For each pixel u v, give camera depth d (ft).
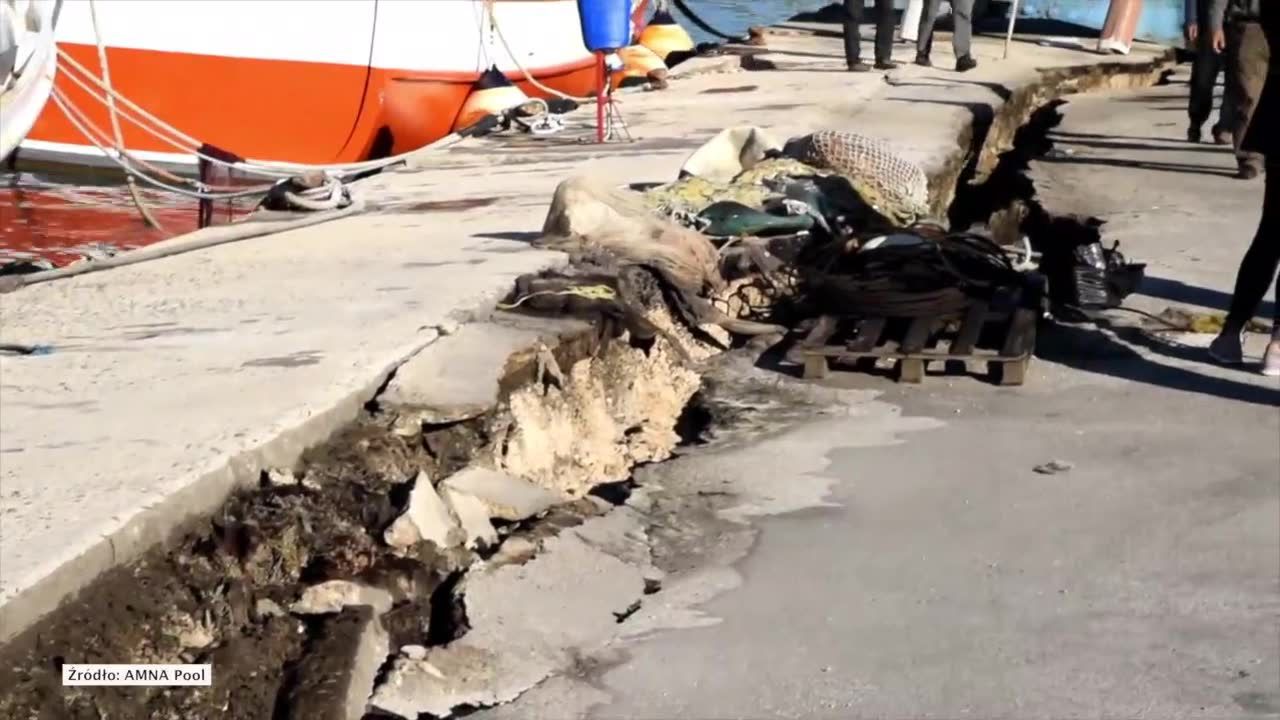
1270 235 24.91
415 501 17.22
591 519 19.22
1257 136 24.47
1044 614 16.67
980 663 15.55
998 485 20.66
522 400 21.84
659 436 24.02
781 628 16.42
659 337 26.09
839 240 28.94
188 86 53.06
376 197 37.63
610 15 45.93
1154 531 18.97
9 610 12.67
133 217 48.80
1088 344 26.91
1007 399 24.40
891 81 60.49
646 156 43.19
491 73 57.16
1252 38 42.27
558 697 14.82
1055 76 65.72
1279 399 24.18
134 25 52.16
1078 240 33.42
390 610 16.17
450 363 21.34
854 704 14.69
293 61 53.83
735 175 34.71
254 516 16.17
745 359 26.91
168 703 13.53
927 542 18.74
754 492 20.56
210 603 14.84
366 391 19.75
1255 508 19.67
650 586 17.65
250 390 19.25
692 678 15.25
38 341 22.35
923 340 25.79
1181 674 15.24
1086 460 21.57
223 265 28.48
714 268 28.89
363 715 14.37
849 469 21.39
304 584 15.89
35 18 27.17
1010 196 44.50
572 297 25.00
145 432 17.42
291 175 36.63
